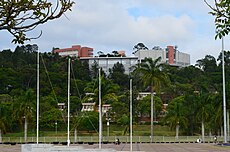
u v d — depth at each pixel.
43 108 101.94
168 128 103.19
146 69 76.38
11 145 67.31
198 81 136.88
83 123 96.50
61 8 6.46
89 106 117.38
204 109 82.50
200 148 56.00
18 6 6.14
